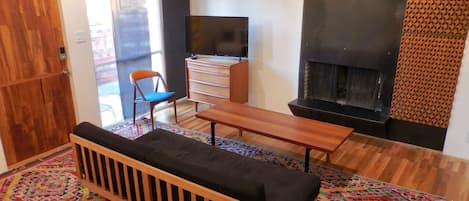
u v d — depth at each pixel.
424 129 3.67
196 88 4.81
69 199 2.87
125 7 4.14
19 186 3.05
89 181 2.79
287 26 4.32
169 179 2.10
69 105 3.78
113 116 4.45
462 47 3.23
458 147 3.52
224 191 1.91
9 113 3.29
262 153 3.66
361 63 3.83
